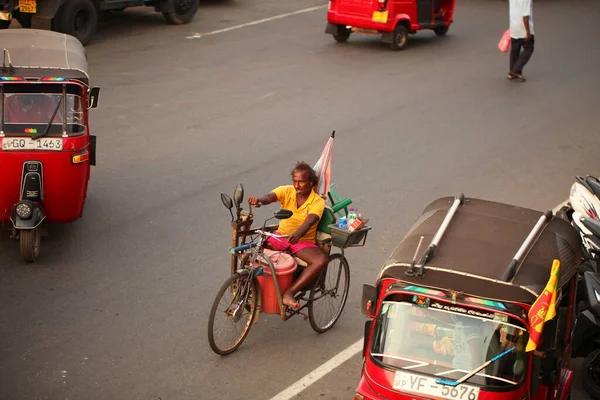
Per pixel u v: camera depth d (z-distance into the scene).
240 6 23.59
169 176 11.88
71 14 17.69
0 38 10.38
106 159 12.38
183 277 9.09
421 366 5.56
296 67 17.80
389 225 10.68
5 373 7.20
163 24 20.91
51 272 9.04
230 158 12.67
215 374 7.36
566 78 17.95
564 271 6.14
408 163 12.88
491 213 6.94
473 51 19.94
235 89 16.03
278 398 7.06
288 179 11.95
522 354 5.47
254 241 7.99
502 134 14.43
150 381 7.21
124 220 10.44
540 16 23.92
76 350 7.61
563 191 12.12
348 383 7.34
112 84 15.80
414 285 5.68
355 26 19.33
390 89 16.62
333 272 8.27
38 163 9.19
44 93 9.30
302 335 8.13
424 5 19.97
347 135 13.96
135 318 8.21
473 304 5.49
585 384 7.30
